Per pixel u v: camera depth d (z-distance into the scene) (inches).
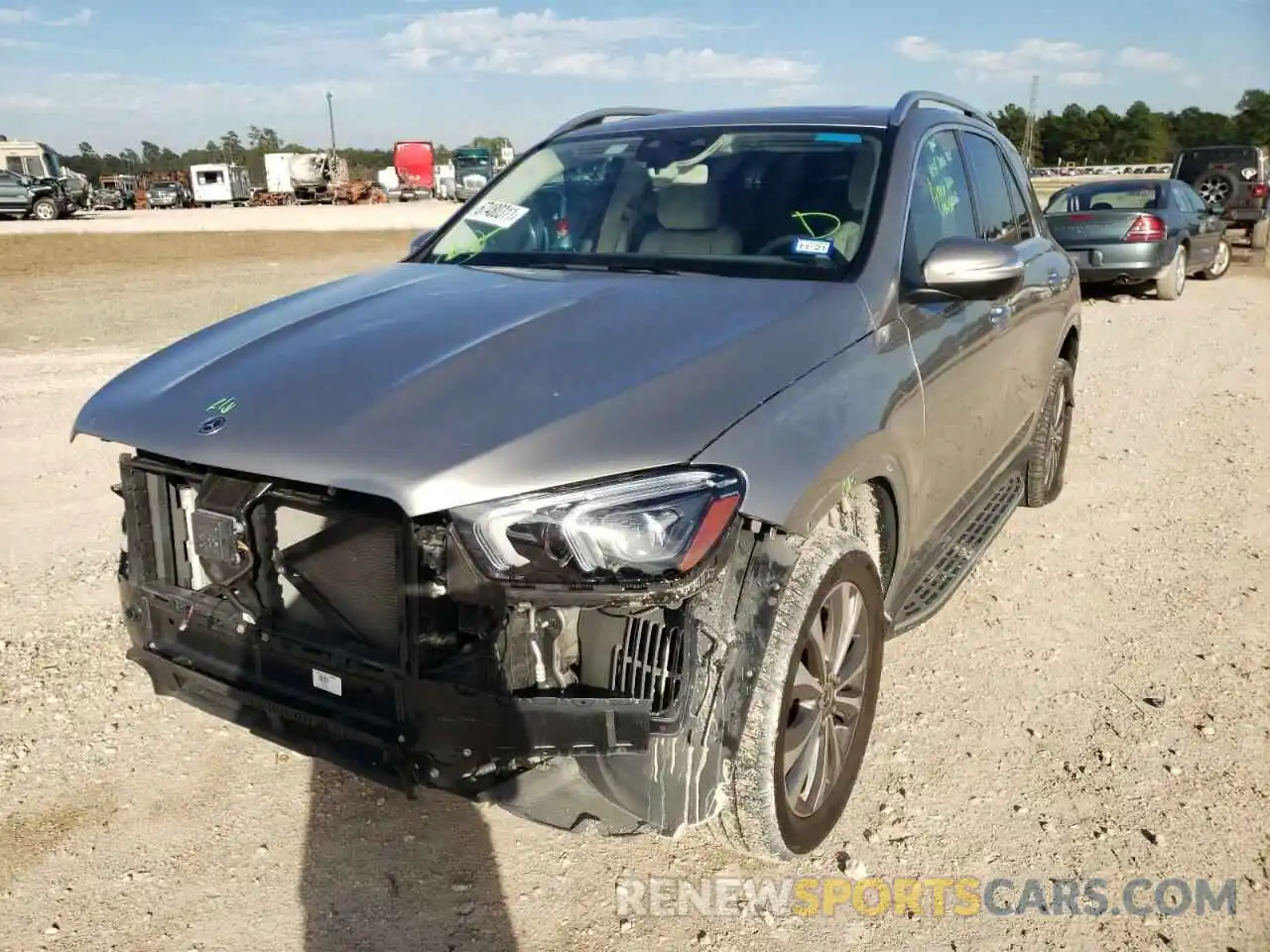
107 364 366.3
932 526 143.5
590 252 140.2
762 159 143.6
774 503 92.6
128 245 965.8
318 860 110.0
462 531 85.9
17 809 117.0
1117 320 483.5
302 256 857.5
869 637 113.6
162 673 109.5
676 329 106.7
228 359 111.9
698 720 90.8
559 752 88.4
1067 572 183.6
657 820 93.5
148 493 108.3
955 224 154.1
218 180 2341.3
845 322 114.5
